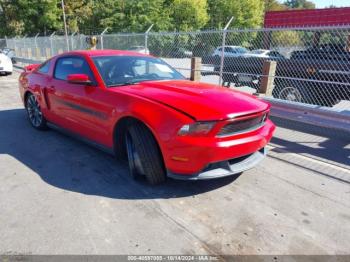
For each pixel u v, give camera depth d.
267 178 3.57
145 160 3.09
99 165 3.83
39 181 3.39
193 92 3.34
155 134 2.93
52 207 2.87
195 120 2.76
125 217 2.73
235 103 3.12
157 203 2.97
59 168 3.73
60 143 4.62
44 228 2.56
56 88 4.40
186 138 2.77
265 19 18.56
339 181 3.54
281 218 2.76
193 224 2.64
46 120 5.04
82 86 3.91
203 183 3.39
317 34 7.94
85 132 4.04
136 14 34.84
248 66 9.13
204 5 37.38
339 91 7.10
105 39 13.19
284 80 7.98
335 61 7.02
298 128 5.77
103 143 3.76
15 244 2.36
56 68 4.62
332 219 2.76
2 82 11.35
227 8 40.31
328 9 15.73
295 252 2.32
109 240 2.42
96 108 3.64
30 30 36.12
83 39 13.82
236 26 41.03
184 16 36.75
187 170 2.86
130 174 3.53
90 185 3.31
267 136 3.27
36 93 4.94
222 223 2.66
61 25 36.12
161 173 3.17
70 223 2.63
